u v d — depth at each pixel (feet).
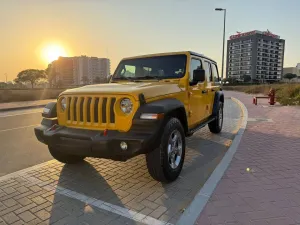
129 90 11.10
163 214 9.54
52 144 11.74
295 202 10.02
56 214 9.58
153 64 16.39
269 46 350.43
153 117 10.44
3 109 48.01
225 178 12.40
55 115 12.75
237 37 357.41
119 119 10.75
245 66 348.79
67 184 12.32
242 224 8.55
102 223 8.95
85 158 16.11
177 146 12.79
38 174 13.58
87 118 11.56
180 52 16.07
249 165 14.23
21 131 26.11
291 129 24.09
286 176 12.66
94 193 11.35
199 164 15.37
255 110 39.19
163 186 12.07
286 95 56.18
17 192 11.43
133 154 10.25
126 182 12.56
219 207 9.64
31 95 75.87
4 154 17.51
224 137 22.59
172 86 13.78
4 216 9.45
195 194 11.25
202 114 18.85
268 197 10.44
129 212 9.70
